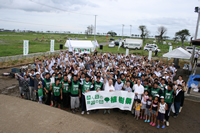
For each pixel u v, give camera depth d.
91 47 23.25
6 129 3.45
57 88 6.69
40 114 4.28
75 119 4.19
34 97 7.72
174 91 6.63
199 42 9.97
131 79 7.59
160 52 34.72
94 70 9.45
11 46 34.84
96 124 4.09
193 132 5.73
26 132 3.40
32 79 7.52
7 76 12.84
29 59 20.27
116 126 5.85
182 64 19.92
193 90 9.90
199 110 7.67
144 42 58.50
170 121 6.54
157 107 5.84
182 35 52.25
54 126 3.73
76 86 6.48
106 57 16.03
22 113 4.23
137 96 6.69
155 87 6.66
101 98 6.72
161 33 53.78
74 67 10.27
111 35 114.19
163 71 10.66
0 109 4.36
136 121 6.36
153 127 5.96
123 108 6.78
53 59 12.58
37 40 56.78
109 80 6.88
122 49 38.28
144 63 13.65
